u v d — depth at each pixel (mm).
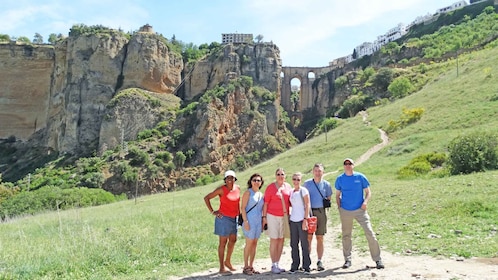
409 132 48969
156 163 91625
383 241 13820
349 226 10875
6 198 57562
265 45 131375
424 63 110562
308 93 158000
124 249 13594
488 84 53156
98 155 103562
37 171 102500
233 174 11344
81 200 55188
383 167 36938
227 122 104812
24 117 126688
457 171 28344
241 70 126625
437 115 50250
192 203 33906
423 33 152125
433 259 10836
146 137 103188
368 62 150250
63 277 10867
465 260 10406
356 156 46594
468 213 15969
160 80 122812
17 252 14023
